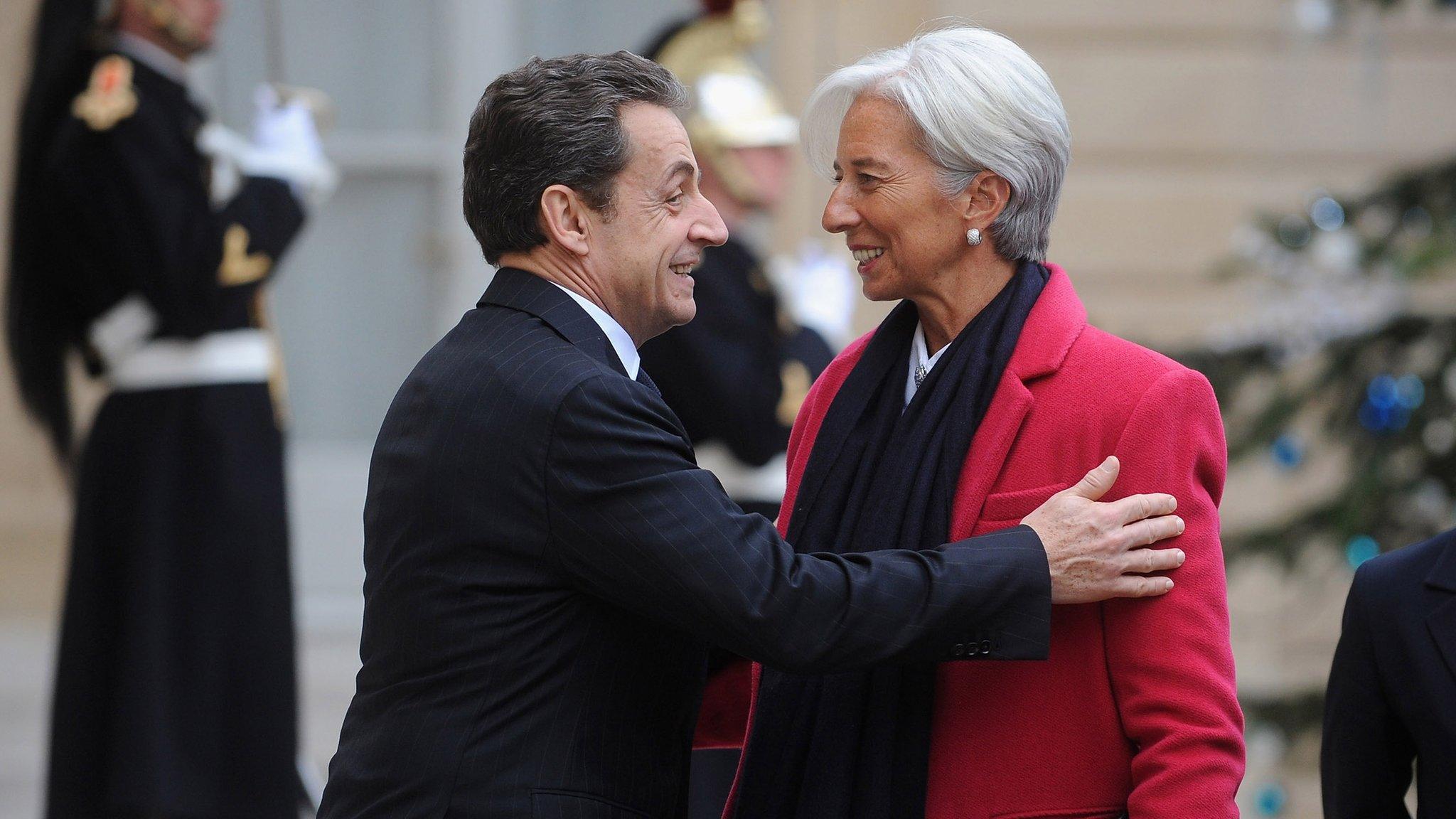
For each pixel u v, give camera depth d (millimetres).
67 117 14008
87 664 13938
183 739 13734
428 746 7266
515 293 7770
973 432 7953
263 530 14234
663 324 8008
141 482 14008
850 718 7922
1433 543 7902
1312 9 20969
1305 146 22578
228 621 14000
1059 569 7426
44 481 22344
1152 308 22703
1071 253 22672
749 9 14906
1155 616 7547
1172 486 7625
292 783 14078
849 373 8750
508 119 7703
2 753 18875
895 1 21891
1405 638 7750
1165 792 7355
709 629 7293
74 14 14102
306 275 24016
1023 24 22453
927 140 7785
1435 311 18375
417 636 7398
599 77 7734
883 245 8000
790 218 20703
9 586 22469
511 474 7301
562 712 7328
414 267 24000
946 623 7344
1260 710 18188
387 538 7566
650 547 7211
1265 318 18266
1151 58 22531
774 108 14719
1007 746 7734
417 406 7617
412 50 23781
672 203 7820
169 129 13953
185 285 13797
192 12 14094
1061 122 7930
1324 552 19312
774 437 13898
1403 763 8039
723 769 12422
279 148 14727
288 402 24016
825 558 7531
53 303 14328
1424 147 22484
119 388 14227
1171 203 22594
